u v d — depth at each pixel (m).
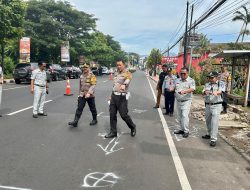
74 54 52.09
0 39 28.03
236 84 17.16
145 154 6.57
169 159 6.29
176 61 55.50
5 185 4.75
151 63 77.00
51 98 15.82
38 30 45.28
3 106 12.48
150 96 19.23
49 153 6.41
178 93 8.25
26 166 5.60
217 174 5.57
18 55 42.47
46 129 8.58
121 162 5.99
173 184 5.00
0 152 6.36
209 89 7.61
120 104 7.90
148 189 4.77
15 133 8.00
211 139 7.53
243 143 8.06
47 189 4.66
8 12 26.12
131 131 8.18
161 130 9.07
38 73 10.29
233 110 13.35
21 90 19.33
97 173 5.38
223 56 16.66
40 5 47.31
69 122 9.34
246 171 5.79
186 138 8.19
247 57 15.25
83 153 6.49
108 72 59.31
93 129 8.79
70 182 4.95
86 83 9.07
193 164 6.06
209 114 7.82
